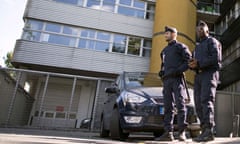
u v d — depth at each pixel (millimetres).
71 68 14234
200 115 3322
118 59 15156
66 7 15188
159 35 15117
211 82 3170
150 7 16906
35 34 14383
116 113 4355
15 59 13625
